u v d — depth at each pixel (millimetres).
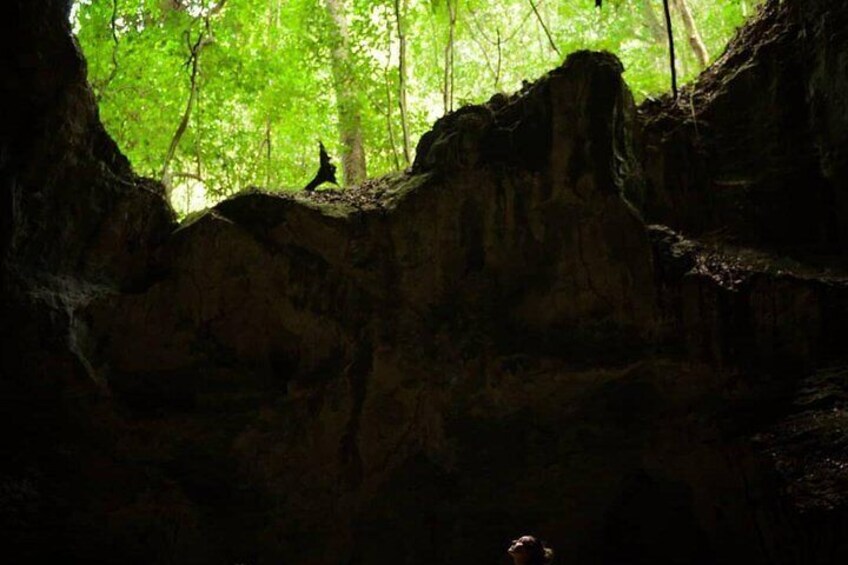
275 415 8516
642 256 8445
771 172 9312
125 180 9070
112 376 8367
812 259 8789
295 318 8672
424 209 8844
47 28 8250
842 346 8016
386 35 13438
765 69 9664
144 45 12141
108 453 8172
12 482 7824
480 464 8883
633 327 8422
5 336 7875
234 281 8719
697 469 8312
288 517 8680
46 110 8281
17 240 8086
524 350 8508
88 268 8688
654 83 14141
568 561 9047
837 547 6398
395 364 8586
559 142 8664
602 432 8680
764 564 7609
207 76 12680
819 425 7336
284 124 14391
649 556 8820
